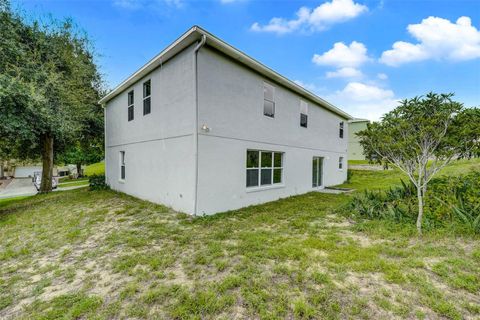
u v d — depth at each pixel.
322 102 10.85
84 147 15.41
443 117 3.82
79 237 4.53
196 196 5.73
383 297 2.40
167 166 6.78
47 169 12.43
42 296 2.65
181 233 4.56
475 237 3.78
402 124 4.08
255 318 2.18
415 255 3.28
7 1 8.14
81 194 9.84
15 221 6.20
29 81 7.98
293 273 2.92
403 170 4.43
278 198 8.43
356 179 14.56
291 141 9.19
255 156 7.61
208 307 2.33
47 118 8.04
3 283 2.97
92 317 2.26
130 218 5.69
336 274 2.86
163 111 6.93
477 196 5.01
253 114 7.35
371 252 3.42
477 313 2.15
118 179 10.02
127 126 9.18
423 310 2.20
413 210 5.02
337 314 2.18
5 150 12.99
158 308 2.37
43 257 3.73
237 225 5.05
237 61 6.74
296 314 2.20
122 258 3.52
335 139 12.99
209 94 5.98
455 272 2.79
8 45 7.61
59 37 10.88
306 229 4.67
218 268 3.12
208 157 5.99
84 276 3.05
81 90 11.12
